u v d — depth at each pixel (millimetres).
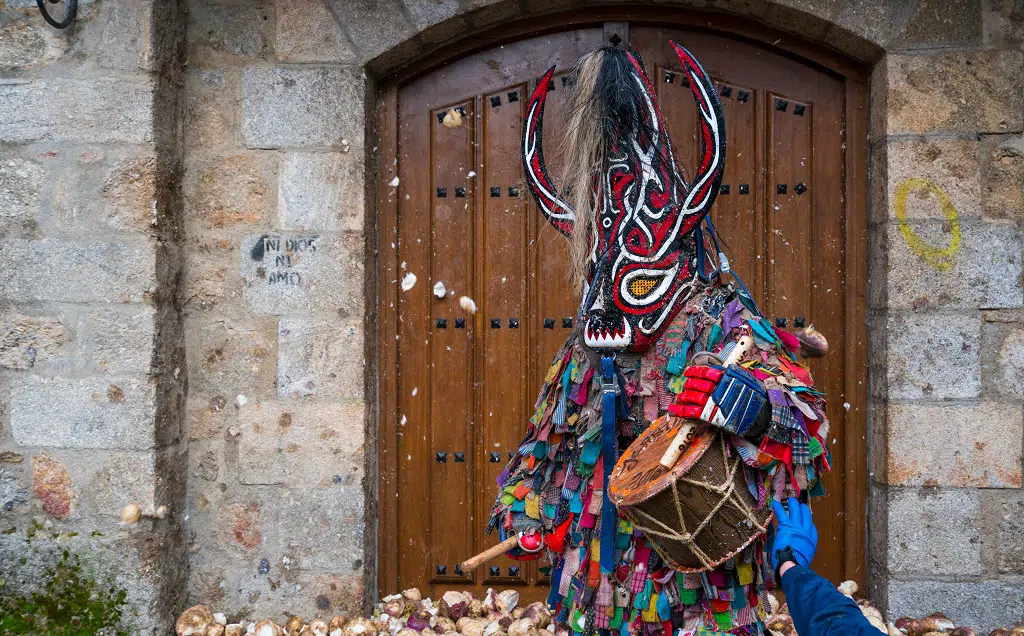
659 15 3660
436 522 3803
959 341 3334
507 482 2346
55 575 3338
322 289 3516
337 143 3521
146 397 3328
